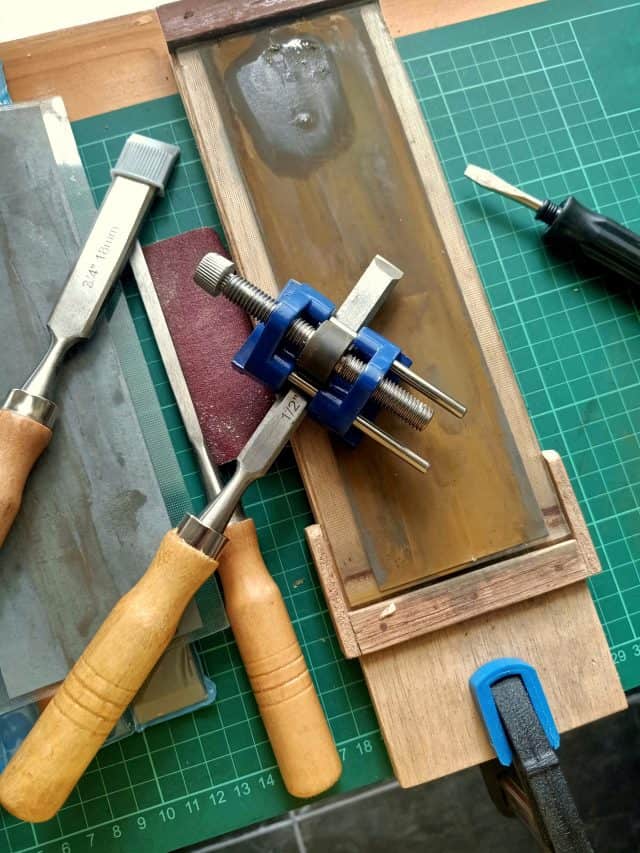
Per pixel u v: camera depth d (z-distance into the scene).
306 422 0.25
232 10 0.25
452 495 0.25
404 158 0.26
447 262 0.26
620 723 0.34
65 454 0.25
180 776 0.26
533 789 0.23
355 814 0.34
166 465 0.26
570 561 0.25
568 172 0.30
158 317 0.26
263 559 0.27
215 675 0.27
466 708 0.25
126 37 0.28
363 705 0.27
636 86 0.31
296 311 0.22
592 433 0.29
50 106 0.26
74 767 0.22
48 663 0.24
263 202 0.25
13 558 0.24
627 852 0.34
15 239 0.25
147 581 0.22
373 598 0.25
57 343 0.24
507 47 0.30
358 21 0.26
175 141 0.28
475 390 0.25
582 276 0.29
